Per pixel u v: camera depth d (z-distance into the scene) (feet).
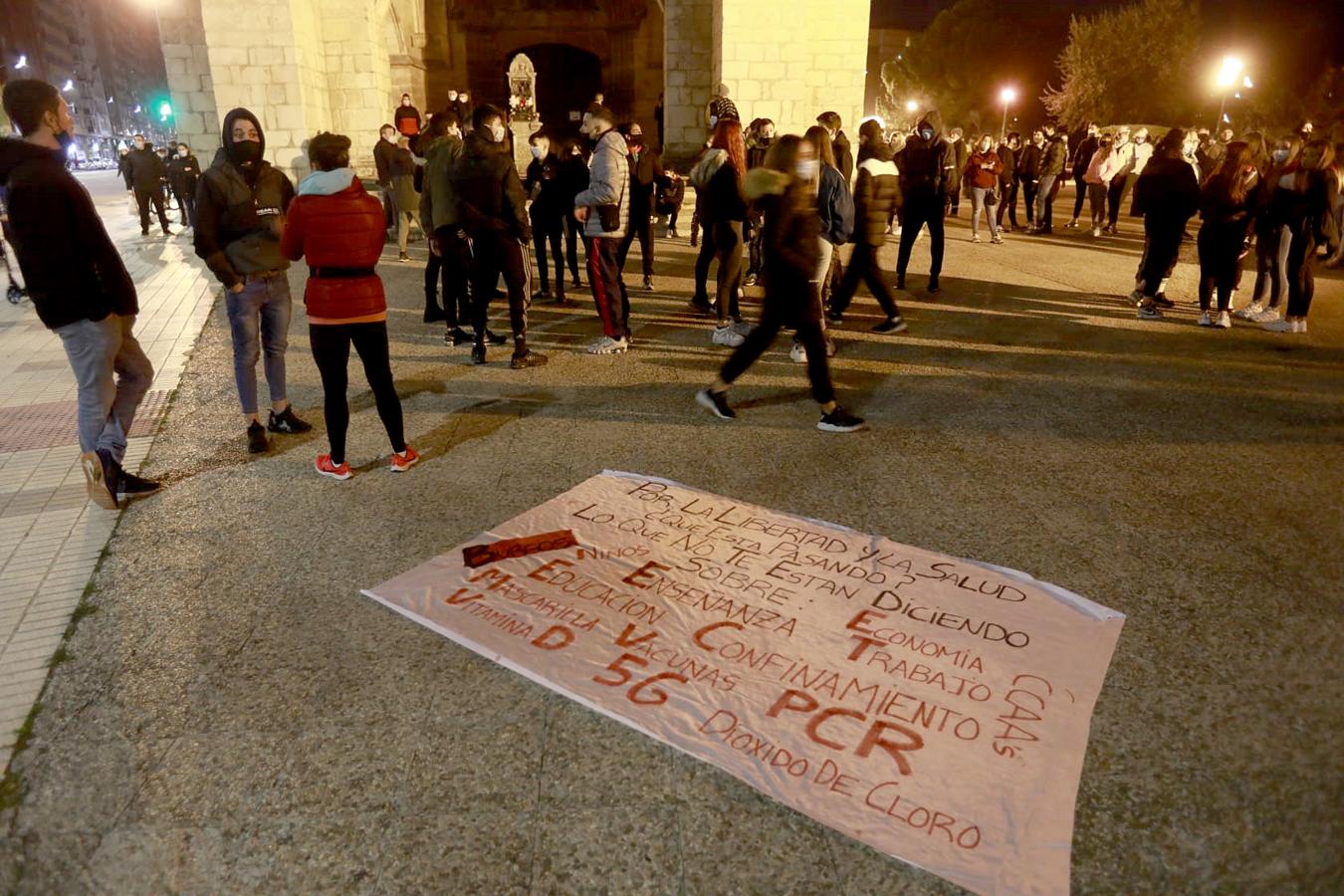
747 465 14.43
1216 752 7.87
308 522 12.48
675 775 7.57
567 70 106.22
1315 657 9.25
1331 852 6.81
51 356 22.84
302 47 54.60
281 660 9.23
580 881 6.57
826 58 57.26
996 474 14.11
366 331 13.24
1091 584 10.66
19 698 8.73
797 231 14.90
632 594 10.25
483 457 14.84
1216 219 23.76
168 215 61.05
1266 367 20.54
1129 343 22.82
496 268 19.81
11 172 11.46
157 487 13.69
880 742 7.83
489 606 10.05
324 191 12.57
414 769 7.70
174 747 8.01
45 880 6.66
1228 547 11.67
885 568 10.85
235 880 6.64
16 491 13.84
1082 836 6.95
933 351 21.91
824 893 6.44
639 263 36.29
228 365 21.11
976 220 43.55
